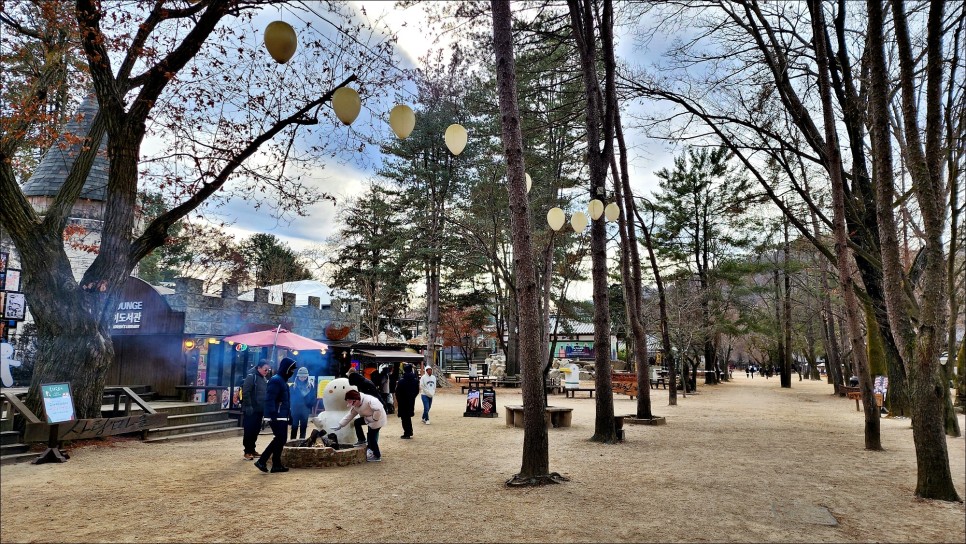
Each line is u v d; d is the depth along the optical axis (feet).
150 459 32.81
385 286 135.23
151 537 18.15
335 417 35.68
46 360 37.32
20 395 37.19
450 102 48.11
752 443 40.14
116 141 39.47
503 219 79.05
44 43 39.11
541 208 82.12
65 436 32.17
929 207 23.20
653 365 161.38
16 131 37.52
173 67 39.01
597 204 39.14
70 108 50.26
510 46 29.14
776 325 130.52
